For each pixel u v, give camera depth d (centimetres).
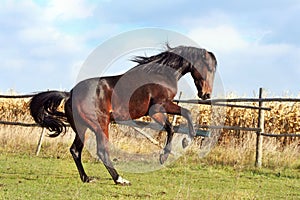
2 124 1711
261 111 1411
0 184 968
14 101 2238
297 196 983
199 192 967
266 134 1395
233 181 1144
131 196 905
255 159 1426
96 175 1163
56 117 1055
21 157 1438
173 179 1139
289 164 1397
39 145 1524
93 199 855
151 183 1071
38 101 1049
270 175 1259
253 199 906
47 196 865
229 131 1858
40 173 1152
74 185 995
